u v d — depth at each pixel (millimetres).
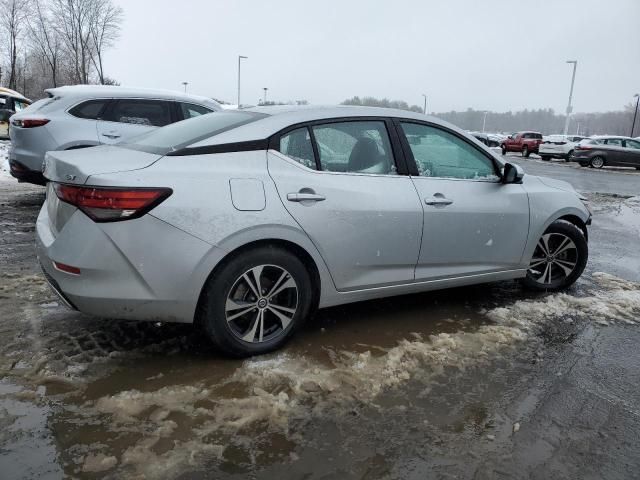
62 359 2922
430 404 2705
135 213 2643
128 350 3074
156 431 2344
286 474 2146
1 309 3527
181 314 2842
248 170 2982
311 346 3279
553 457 2350
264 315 3098
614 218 9664
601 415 2697
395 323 3730
